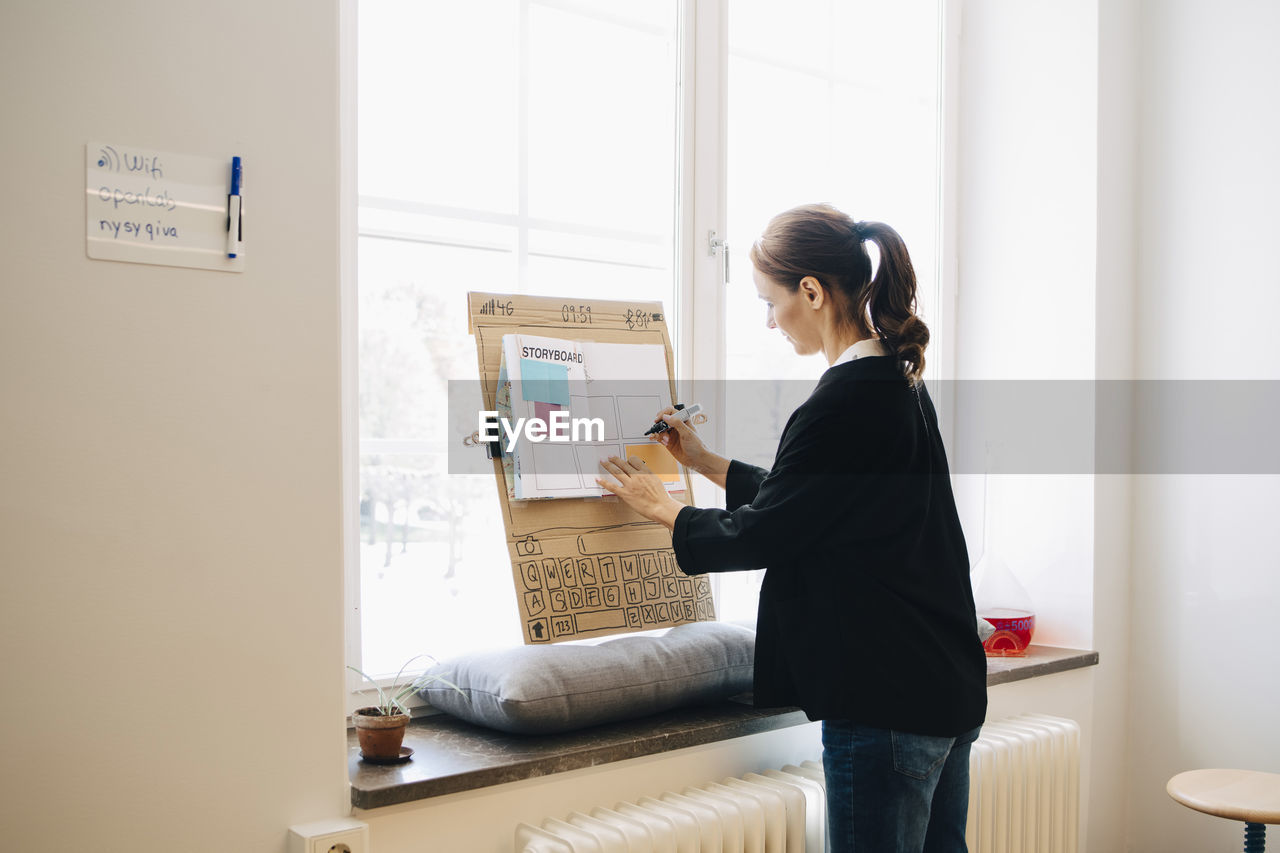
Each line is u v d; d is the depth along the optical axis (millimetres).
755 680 1692
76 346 1232
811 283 1668
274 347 1364
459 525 1946
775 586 1652
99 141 1246
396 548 1875
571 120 2094
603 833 1504
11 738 1197
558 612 1789
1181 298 2621
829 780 1619
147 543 1275
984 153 2797
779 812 1720
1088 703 2576
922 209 2783
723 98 2295
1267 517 2459
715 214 2277
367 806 1404
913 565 1580
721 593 2309
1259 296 2479
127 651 1263
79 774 1235
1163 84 2666
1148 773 2664
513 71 2010
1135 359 2707
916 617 1566
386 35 1856
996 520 2768
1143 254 2701
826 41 2541
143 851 1271
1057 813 2252
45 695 1216
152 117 1280
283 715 1368
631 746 1675
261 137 1355
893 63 2691
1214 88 2568
